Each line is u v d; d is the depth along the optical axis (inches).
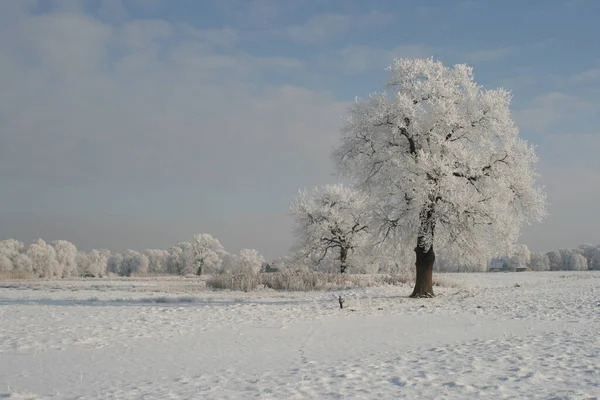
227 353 517.3
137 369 446.6
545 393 311.7
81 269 4945.9
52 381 403.2
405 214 1046.4
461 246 1083.3
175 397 339.3
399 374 385.7
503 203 1037.8
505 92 1079.6
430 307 907.4
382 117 1096.2
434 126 1063.6
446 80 1112.2
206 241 4377.5
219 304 1026.1
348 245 2069.4
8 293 1421.0
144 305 1004.6
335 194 2092.8
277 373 414.0
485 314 788.6
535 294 1084.5
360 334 624.4
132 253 5679.1
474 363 413.4
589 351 445.4
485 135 1087.6
